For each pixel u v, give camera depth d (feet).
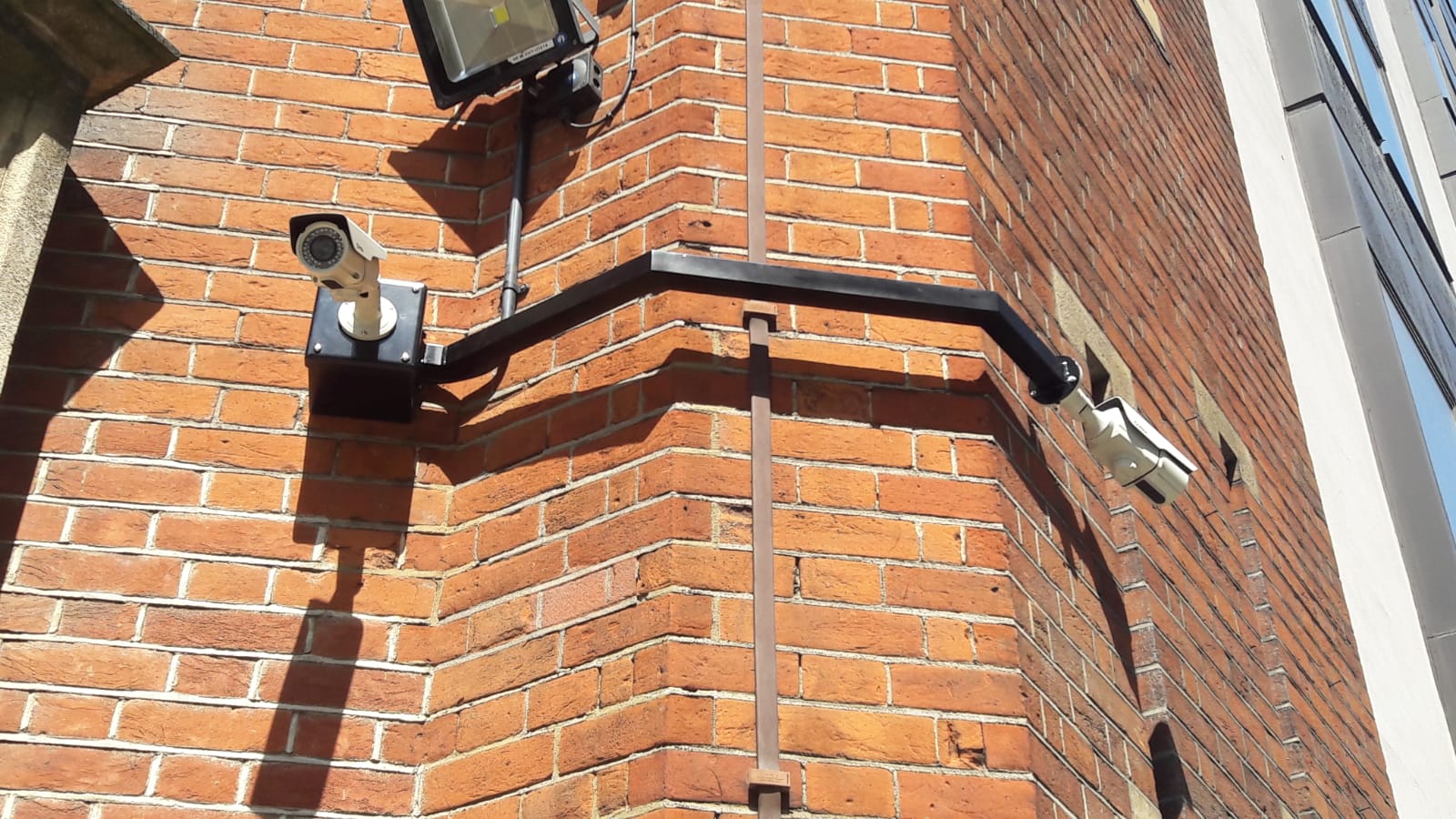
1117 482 13.37
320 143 13.06
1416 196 39.70
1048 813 9.90
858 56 12.90
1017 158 14.06
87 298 11.86
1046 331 13.16
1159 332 16.60
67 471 11.02
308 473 11.29
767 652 9.66
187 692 10.29
